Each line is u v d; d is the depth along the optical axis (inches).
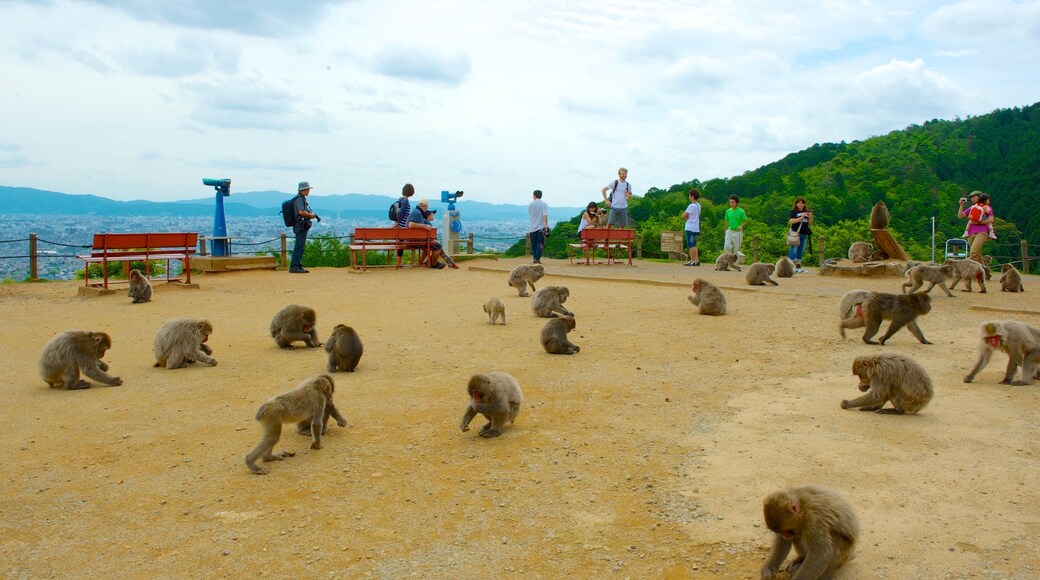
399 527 196.9
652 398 314.7
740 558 179.0
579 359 388.5
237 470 235.8
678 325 492.1
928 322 498.9
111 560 179.9
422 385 334.6
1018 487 216.5
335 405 283.9
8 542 188.7
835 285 729.6
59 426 277.1
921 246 1620.3
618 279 764.6
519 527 196.5
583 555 181.5
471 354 399.5
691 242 979.9
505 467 237.6
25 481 226.7
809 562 162.2
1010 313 532.1
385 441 261.9
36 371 363.3
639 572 173.5
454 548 185.5
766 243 1704.0
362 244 840.3
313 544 187.6
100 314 530.9
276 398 240.5
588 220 1037.8
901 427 271.9
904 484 219.6
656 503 210.1
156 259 658.2
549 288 529.3
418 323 498.9
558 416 290.0
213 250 838.5
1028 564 173.2
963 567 172.2
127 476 230.8
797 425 275.7
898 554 178.4
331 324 494.3
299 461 243.3
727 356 396.2
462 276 808.9
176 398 313.6
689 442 259.0
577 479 227.8
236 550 184.5
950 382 335.9
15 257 757.9
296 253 820.0
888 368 286.7
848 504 169.6
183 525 198.1
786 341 436.1
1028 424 273.9
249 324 493.7
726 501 210.1
